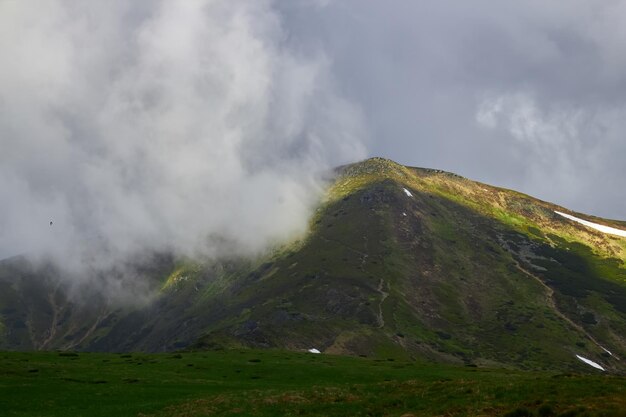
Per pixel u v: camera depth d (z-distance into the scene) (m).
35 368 74.38
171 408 52.88
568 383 48.34
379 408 48.69
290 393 57.28
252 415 48.84
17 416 49.84
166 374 76.19
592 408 37.94
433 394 51.19
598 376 56.38
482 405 43.78
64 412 51.59
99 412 51.72
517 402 43.09
